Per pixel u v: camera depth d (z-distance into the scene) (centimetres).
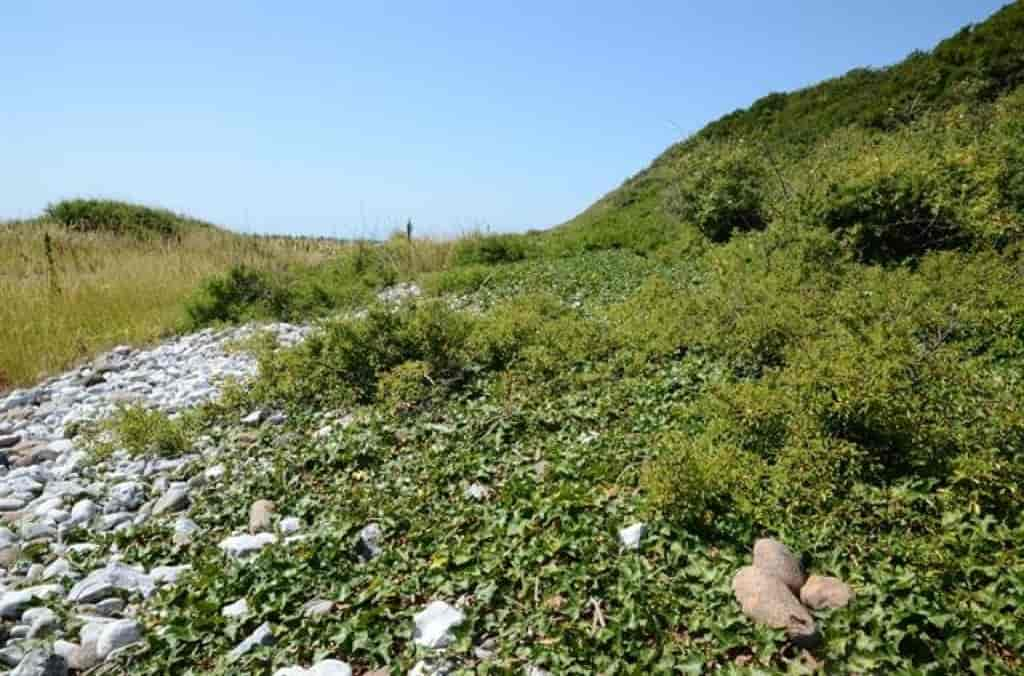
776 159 1838
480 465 600
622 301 1185
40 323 1362
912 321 743
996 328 741
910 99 2259
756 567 409
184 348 1318
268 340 1191
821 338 717
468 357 881
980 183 1096
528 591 429
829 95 2744
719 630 374
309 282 1720
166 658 411
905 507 455
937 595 383
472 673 363
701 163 1731
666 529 459
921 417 495
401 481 596
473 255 1989
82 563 538
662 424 640
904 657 352
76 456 778
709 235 1616
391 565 478
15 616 466
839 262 1010
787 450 503
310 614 431
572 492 513
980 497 452
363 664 394
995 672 336
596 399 723
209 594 464
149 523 597
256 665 393
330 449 674
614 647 371
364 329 902
